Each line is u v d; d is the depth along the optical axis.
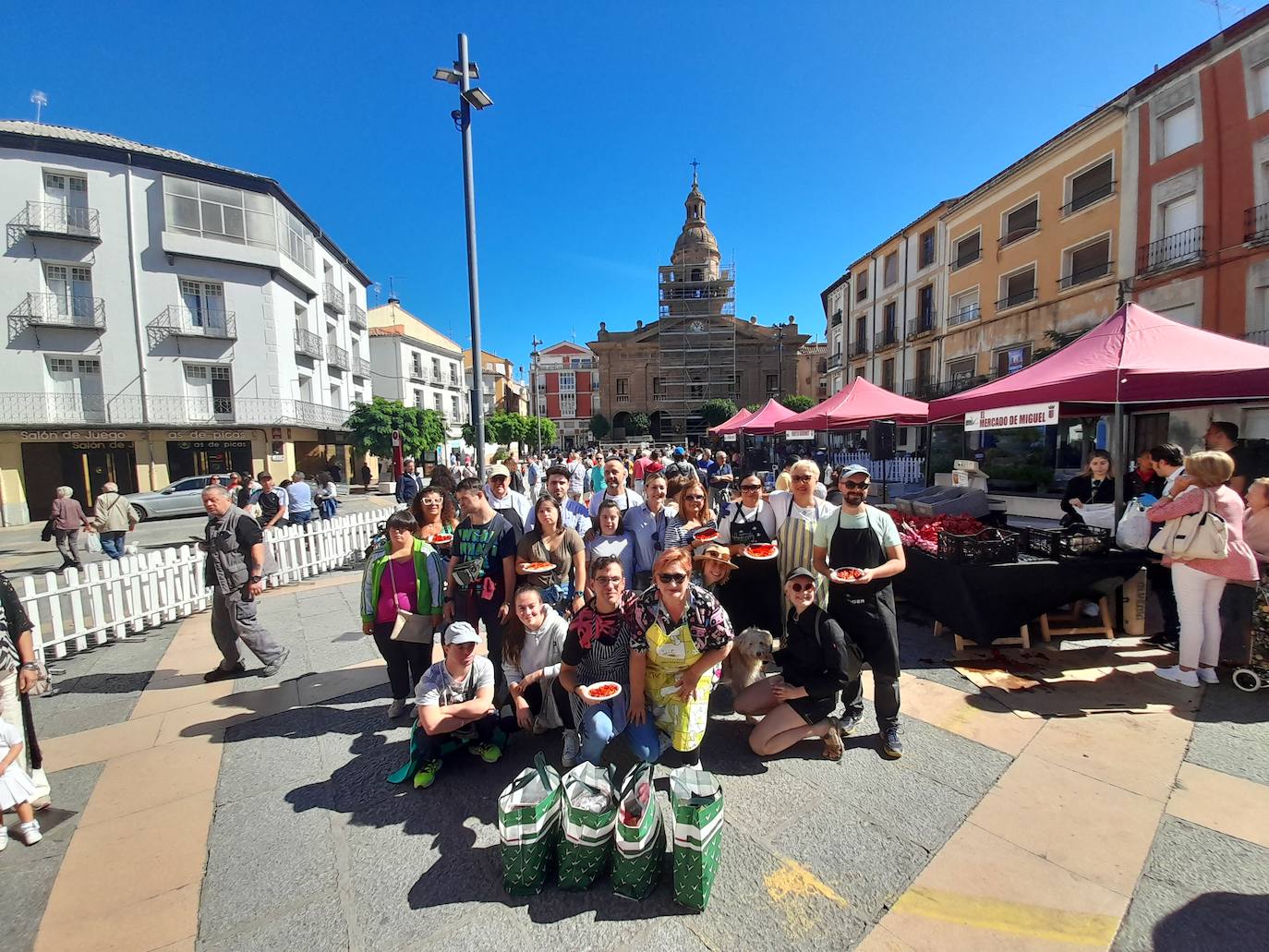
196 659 5.15
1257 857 2.31
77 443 20.19
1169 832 2.46
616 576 3.06
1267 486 3.81
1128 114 15.71
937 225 24.41
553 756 3.29
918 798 2.79
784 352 53.62
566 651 3.12
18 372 19.34
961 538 4.19
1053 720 3.42
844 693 3.37
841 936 2.05
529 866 2.26
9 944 2.12
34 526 18.58
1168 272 14.70
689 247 57.03
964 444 16.88
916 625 5.11
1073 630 4.56
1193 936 1.98
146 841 2.68
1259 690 3.65
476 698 3.15
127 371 20.64
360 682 4.46
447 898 2.30
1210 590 3.67
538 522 3.95
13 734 2.70
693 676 2.92
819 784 2.93
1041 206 18.81
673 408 54.44
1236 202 13.44
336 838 2.67
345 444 29.62
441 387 40.56
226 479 17.27
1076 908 2.12
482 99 8.05
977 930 2.04
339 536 9.31
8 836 2.73
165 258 21.05
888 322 28.86
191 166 21.23
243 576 4.53
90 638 5.67
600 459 17.91
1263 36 12.88
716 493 11.35
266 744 3.55
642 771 2.46
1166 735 3.20
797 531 4.07
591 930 2.12
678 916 2.17
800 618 3.12
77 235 19.69
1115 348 4.74
